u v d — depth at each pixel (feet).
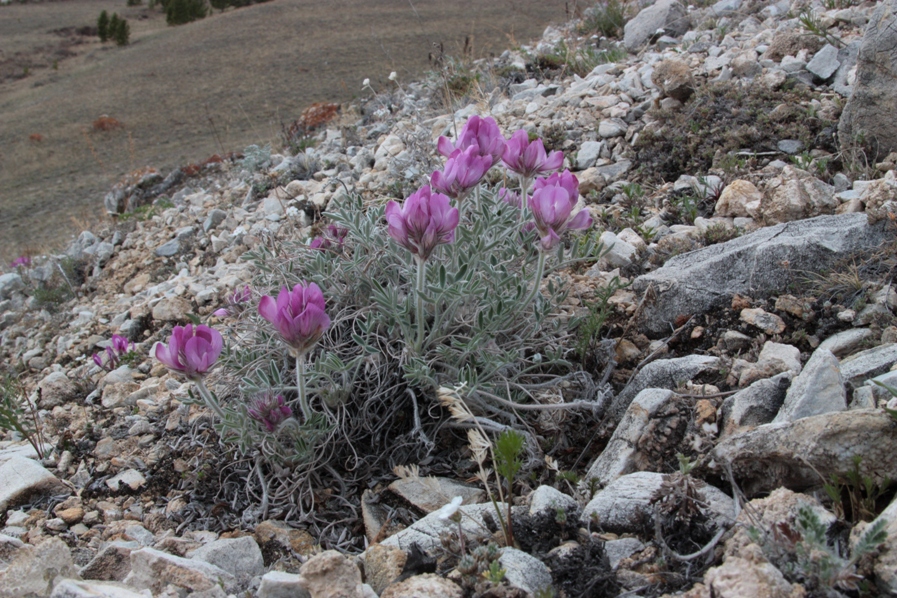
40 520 9.66
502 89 23.09
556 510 7.09
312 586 6.35
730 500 6.92
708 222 12.78
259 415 8.70
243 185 21.26
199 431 10.82
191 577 6.99
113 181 58.03
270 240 12.63
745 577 5.46
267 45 107.24
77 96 97.50
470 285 9.09
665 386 9.18
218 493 9.66
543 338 10.34
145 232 21.35
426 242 8.25
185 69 101.71
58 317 18.12
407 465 9.40
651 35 23.79
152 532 9.25
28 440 11.75
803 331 9.48
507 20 79.92
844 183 12.90
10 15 190.49
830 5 19.98
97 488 10.28
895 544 5.52
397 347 10.03
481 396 9.56
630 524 6.97
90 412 12.42
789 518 6.20
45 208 53.01
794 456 6.65
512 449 6.66
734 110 15.70
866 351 8.44
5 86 117.60
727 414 8.12
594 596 6.23
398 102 25.20
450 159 9.27
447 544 6.88
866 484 6.15
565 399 9.82
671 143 15.53
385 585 6.86
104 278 19.80
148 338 14.88
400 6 121.08
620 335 10.93
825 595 5.41
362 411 9.62
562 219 8.52
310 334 7.90
